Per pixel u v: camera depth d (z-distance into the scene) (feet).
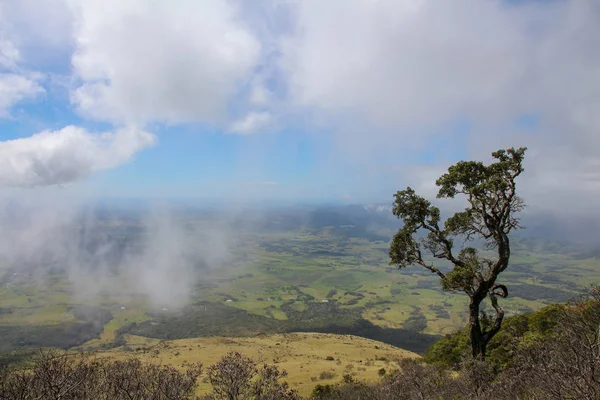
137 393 31.78
